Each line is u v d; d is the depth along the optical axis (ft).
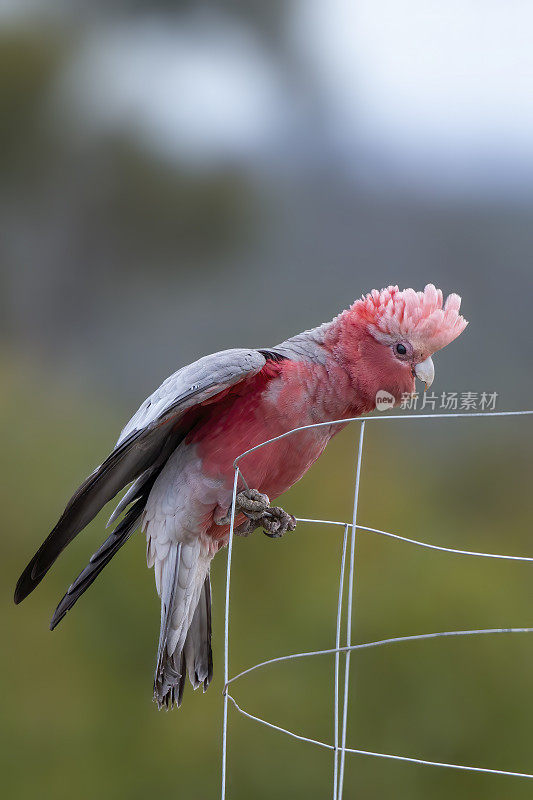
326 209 61.82
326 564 36.52
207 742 32.96
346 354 17.03
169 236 61.93
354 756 31.37
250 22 70.38
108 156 62.75
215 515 16.66
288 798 31.32
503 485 41.93
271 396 16.37
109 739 34.01
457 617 33.96
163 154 62.90
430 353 17.29
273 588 35.78
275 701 32.94
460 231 57.41
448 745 31.27
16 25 65.41
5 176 63.05
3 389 48.62
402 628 33.45
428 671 32.73
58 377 54.13
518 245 55.36
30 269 62.08
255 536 36.65
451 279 55.47
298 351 17.13
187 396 15.15
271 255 60.90
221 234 61.57
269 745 32.37
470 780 30.81
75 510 15.96
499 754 31.04
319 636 33.83
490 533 40.32
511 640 33.22
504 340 48.44
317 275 59.11
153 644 35.70
